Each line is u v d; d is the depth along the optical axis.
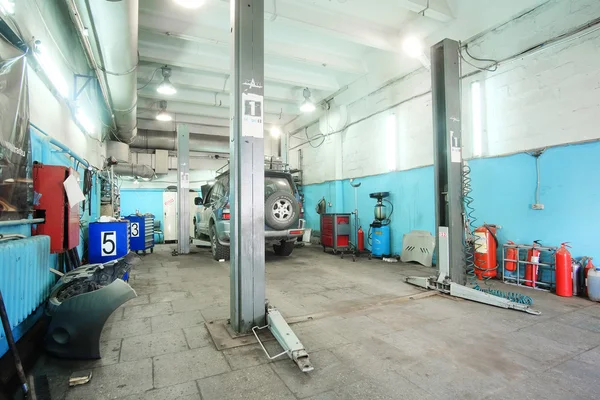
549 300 3.46
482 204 4.76
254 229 2.65
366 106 7.34
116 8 2.80
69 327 2.08
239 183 2.62
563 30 3.81
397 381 1.85
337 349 2.28
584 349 2.25
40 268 2.31
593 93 3.59
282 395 1.71
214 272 5.12
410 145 6.13
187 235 7.30
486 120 4.70
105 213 6.95
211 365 2.05
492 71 4.60
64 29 3.68
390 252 6.61
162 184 10.88
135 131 8.26
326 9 4.89
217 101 8.53
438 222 4.07
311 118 9.66
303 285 4.22
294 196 6.29
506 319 2.87
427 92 5.73
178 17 4.98
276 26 5.57
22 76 2.31
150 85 7.51
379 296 3.67
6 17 2.14
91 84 5.26
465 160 4.98
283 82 7.42
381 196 6.36
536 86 4.10
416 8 4.55
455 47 3.99
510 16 4.30
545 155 4.03
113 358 2.14
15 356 1.52
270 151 12.09
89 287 2.63
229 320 2.84
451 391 1.74
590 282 3.41
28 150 2.45
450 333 2.56
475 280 4.39
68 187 2.84
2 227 2.19
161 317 2.96
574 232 3.78
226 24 5.23
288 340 2.21
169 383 1.83
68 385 1.79
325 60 6.43
